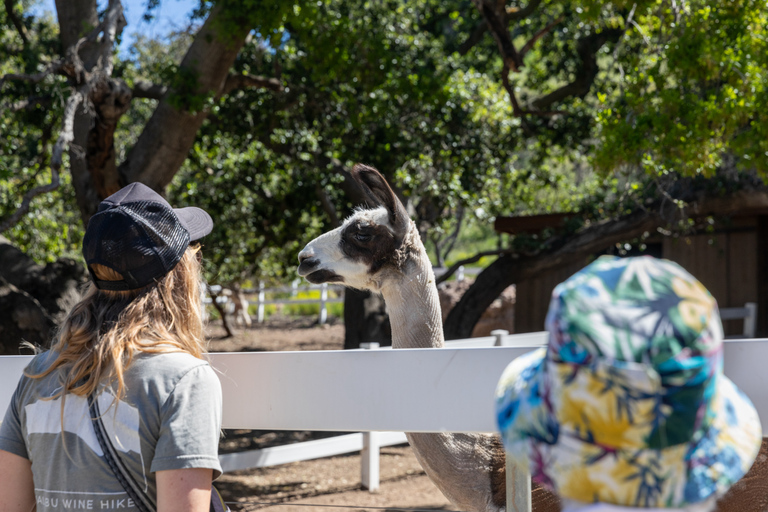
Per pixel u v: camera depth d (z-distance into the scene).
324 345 16.50
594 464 0.98
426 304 2.98
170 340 1.57
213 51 8.74
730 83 6.16
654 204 11.05
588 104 13.64
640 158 6.70
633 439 0.94
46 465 1.51
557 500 2.45
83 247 1.62
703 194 10.58
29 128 11.87
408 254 2.96
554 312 0.99
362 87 10.73
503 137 12.57
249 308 24.31
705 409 0.97
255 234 13.44
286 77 11.18
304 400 1.96
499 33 10.35
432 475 2.59
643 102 6.68
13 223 6.59
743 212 11.24
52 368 1.57
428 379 1.84
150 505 1.46
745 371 1.64
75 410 1.49
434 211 12.66
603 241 11.25
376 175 2.96
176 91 8.73
